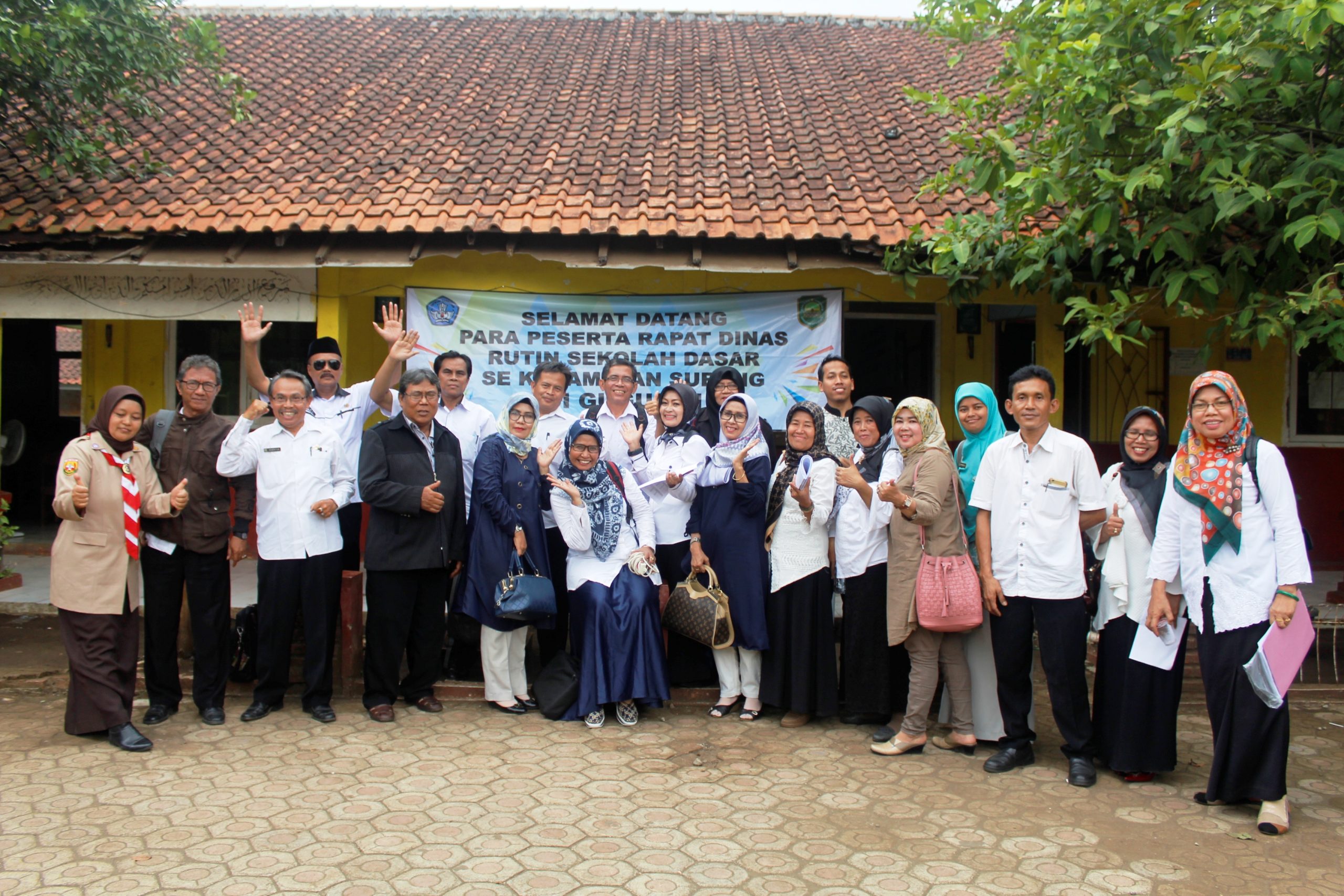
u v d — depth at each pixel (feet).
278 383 16.31
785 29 40.24
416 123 28.76
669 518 17.84
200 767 14.38
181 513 16.11
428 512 16.48
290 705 17.35
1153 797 13.85
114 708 15.11
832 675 16.63
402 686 17.53
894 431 15.40
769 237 21.75
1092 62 16.83
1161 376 29.19
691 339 23.17
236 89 26.61
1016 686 14.89
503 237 22.20
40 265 22.94
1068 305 22.03
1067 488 14.43
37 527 31.91
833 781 14.28
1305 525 29.25
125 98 23.99
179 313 23.09
